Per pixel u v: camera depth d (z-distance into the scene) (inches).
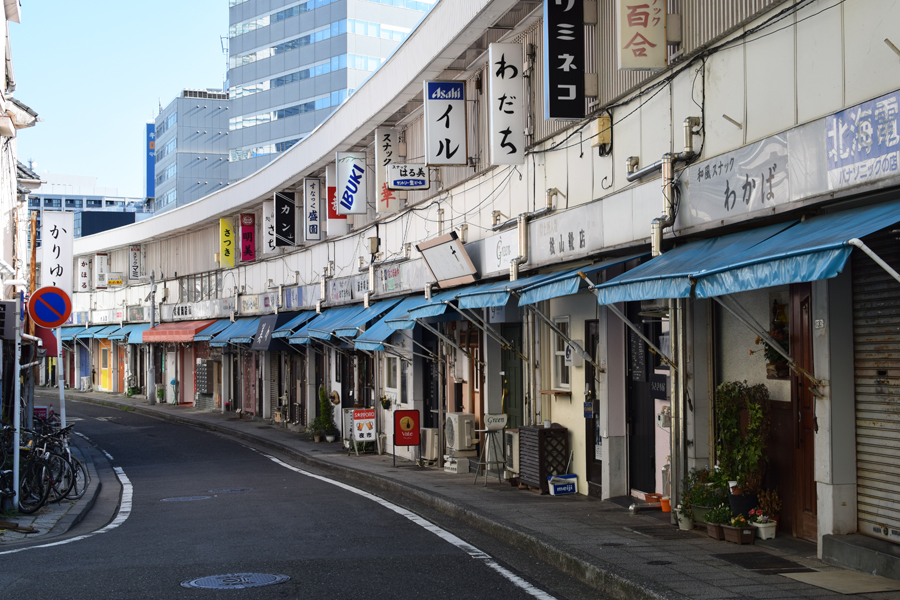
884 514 275.3
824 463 286.7
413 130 753.6
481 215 604.4
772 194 294.2
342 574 300.0
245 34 3011.8
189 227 1491.1
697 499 344.2
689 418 368.2
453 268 610.2
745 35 318.7
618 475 447.2
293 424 1098.1
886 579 257.4
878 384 277.6
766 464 332.2
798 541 312.3
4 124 537.6
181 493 567.5
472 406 649.0
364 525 414.0
